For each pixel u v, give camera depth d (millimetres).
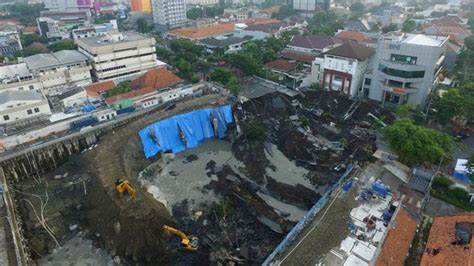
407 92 81188
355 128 74750
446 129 74562
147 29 178625
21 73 93000
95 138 73250
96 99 86250
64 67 95062
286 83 98750
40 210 55125
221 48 127812
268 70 102625
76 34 134750
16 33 150625
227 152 73750
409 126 57938
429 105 79000
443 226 42281
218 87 93438
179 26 193750
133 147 70062
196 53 122438
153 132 73375
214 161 70188
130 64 102812
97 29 139125
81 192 58625
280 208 54375
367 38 136750
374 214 48000
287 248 42750
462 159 60438
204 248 47844
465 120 74938
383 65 83562
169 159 71375
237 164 68250
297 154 67750
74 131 73000
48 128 71562
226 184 61344
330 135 73000
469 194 51250
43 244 48625
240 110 81750
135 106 82000
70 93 84500
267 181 60969
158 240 48062
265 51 116688
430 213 49594
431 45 76812
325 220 47094
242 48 127812
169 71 100312
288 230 49812
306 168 64062
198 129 78750
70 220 53594
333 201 50625
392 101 86250
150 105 84000
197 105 82188
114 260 46531
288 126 76688
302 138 71812
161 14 186750
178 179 64250
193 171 66875
